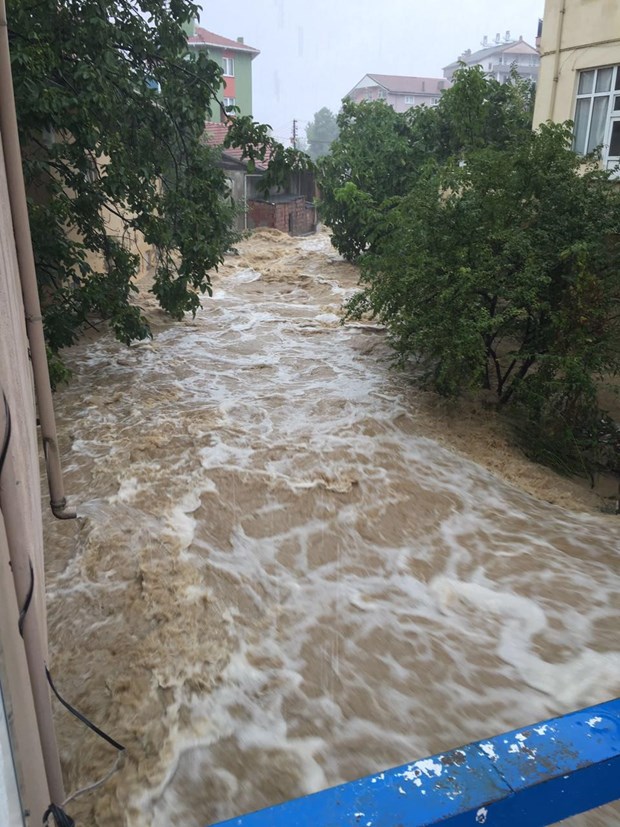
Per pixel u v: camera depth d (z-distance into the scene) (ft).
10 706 3.80
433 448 21.95
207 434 22.30
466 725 11.49
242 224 80.28
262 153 27.37
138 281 47.75
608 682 12.40
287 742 11.06
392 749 10.98
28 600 4.46
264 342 34.68
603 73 36.55
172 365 30.50
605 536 17.39
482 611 14.40
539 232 22.36
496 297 22.88
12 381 4.78
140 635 13.32
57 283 26.78
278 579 15.34
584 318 21.33
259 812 3.67
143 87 27.27
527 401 22.48
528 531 17.53
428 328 22.88
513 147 25.29
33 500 6.13
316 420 23.85
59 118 22.52
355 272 52.80
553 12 38.29
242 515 17.81
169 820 9.70
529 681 12.47
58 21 24.11
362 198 50.47
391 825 3.60
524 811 3.91
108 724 11.27
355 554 16.38
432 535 17.25
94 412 24.47
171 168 30.73
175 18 27.53
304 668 12.68
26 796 3.98
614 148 36.78
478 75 45.21
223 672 12.44
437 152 51.60
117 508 17.78
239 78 95.45
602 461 22.94
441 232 23.49
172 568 15.31
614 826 9.55
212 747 10.92
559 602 14.66
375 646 13.32
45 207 24.09
